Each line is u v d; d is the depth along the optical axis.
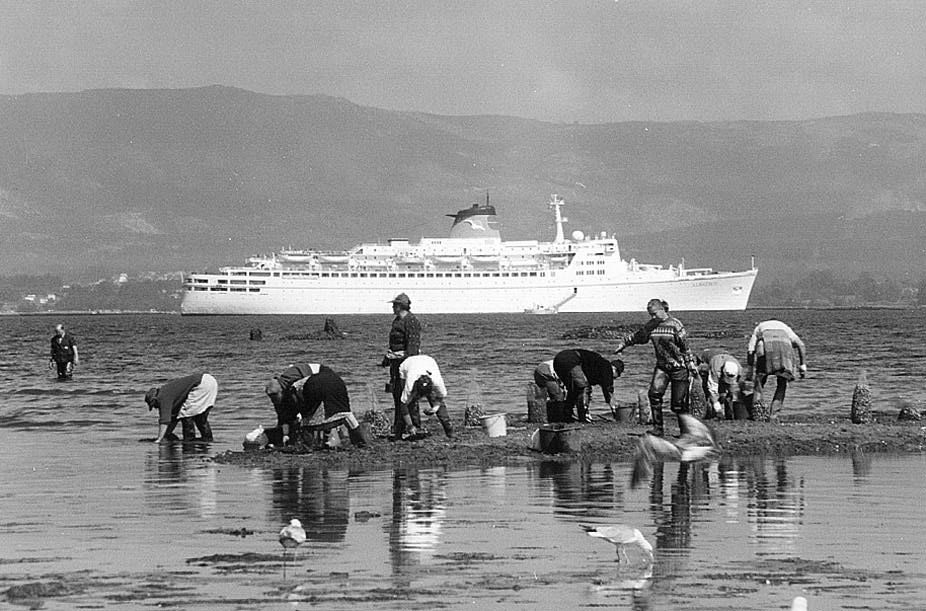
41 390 82.56
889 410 56.66
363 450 42.28
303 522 29.61
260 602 22.05
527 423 50.41
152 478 37.59
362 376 93.50
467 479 36.38
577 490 34.06
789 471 37.38
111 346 187.12
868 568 24.31
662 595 22.34
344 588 22.98
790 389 72.38
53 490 35.19
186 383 48.84
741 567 24.45
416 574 24.06
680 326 45.28
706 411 49.50
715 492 33.44
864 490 33.62
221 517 30.47
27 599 22.39
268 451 43.28
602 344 170.38
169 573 24.23
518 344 172.62
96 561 25.42
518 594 22.50
